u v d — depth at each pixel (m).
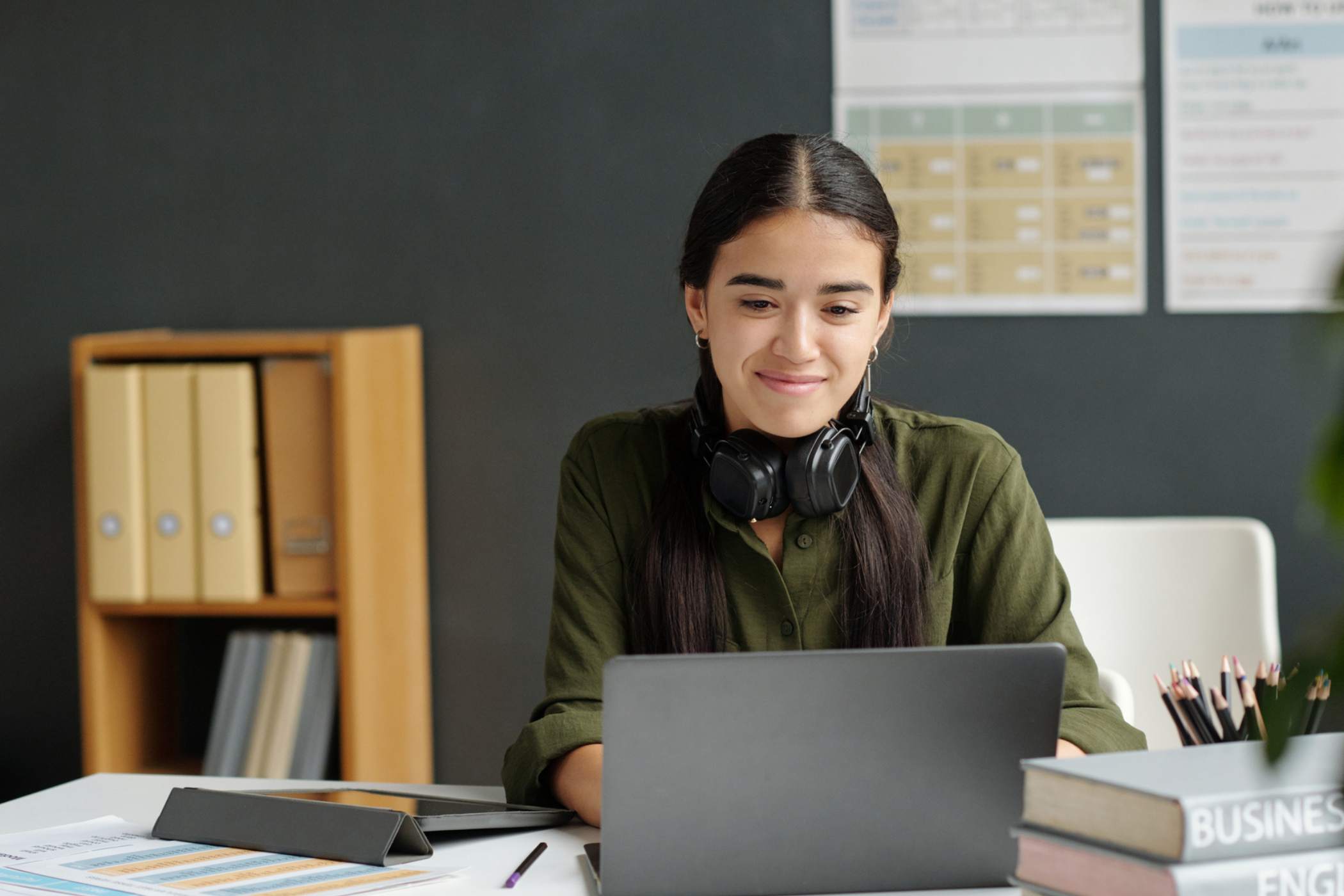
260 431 2.23
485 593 2.52
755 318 1.21
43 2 2.54
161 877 0.96
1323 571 2.40
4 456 2.58
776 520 1.33
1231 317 2.40
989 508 1.37
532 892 0.97
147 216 2.55
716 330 1.23
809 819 0.94
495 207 2.49
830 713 0.94
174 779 1.35
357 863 1.02
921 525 1.34
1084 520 2.32
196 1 2.52
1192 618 1.97
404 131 2.50
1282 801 0.74
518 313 2.50
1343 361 0.45
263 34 2.52
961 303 2.41
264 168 2.53
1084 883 0.78
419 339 2.50
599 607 1.36
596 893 0.97
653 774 0.93
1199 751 0.84
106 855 1.02
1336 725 0.88
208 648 2.54
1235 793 0.74
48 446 2.58
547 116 2.48
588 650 1.33
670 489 1.33
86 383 2.18
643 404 2.49
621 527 1.39
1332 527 0.44
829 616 1.32
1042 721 0.95
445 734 2.53
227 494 2.17
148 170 2.54
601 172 2.48
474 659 2.52
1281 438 2.40
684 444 1.36
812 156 1.22
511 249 2.50
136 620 2.36
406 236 2.51
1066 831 0.79
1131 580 1.99
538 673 2.52
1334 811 0.75
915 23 2.39
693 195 2.46
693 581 1.29
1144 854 0.74
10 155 2.56
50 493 2.58
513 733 2.52
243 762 2.27
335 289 2.52
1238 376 2.40
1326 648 0.50
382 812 1.03
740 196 1.21
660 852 0.94
